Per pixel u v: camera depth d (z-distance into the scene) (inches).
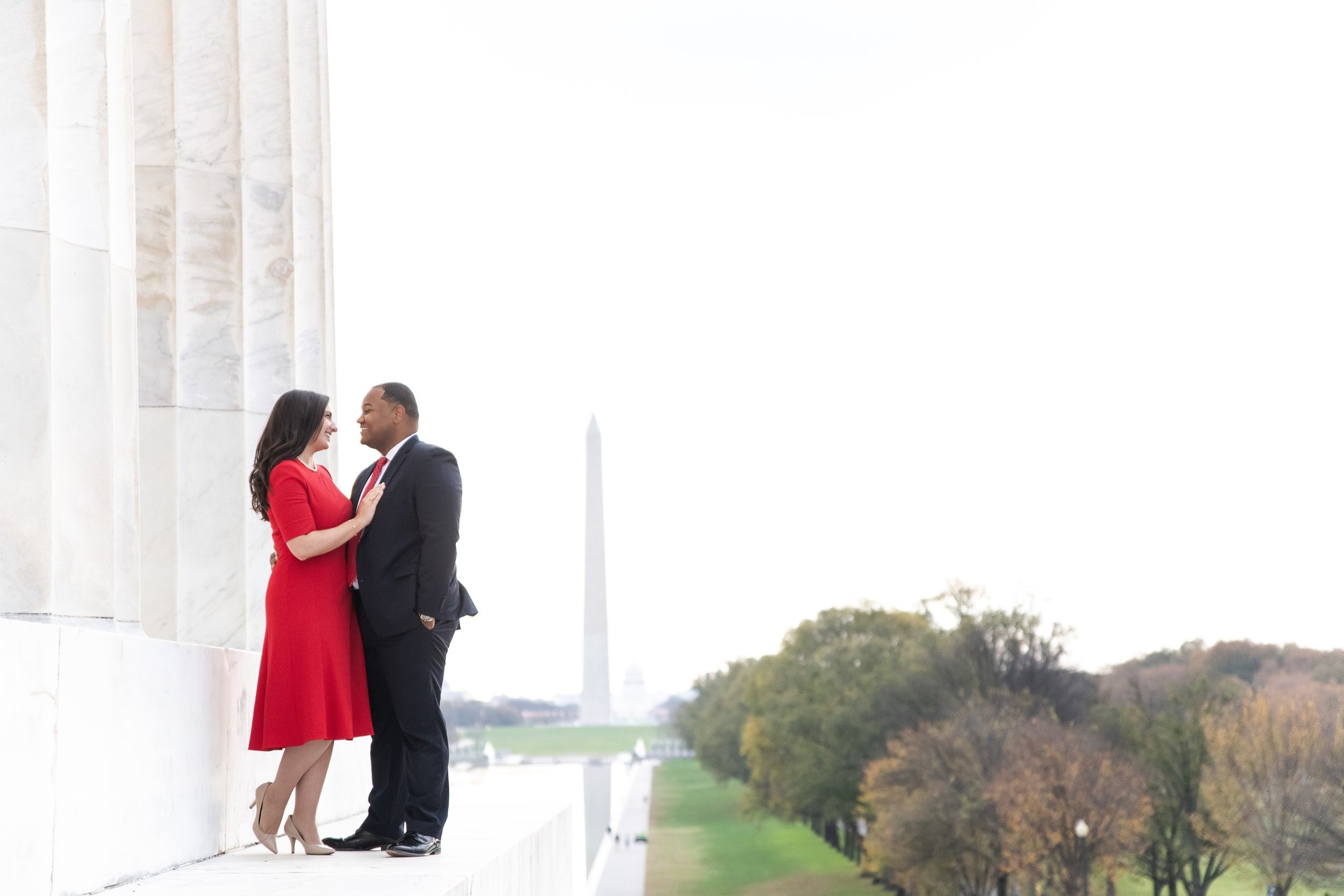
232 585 459.2
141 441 453.7
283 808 349.7
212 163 477.4
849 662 3698.3
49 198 311.1
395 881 288.7
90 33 329.1
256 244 491.5
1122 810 2389.3
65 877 270.1
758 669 4402.1
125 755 301.0
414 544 349.1
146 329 458.3
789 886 3193.9
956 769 2578.7
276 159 500.7
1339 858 2276.1
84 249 324.2
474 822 462.9
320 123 540.4
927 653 3309.5
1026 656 3137.3
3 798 247.8
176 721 332.5
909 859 2539.4
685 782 6870.1
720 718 5388.8
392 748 374.0
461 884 289.9
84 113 327.3
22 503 299.1
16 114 308.2
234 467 466.0
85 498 318.3
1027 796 2380.7
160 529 452.8
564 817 549.6
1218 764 2464.3
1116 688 3152.1
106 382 325.4
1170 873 2630.4
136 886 289.9
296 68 533.3
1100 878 2596.0
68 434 316.2
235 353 472.7
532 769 1210.6
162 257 463.2
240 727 382.0
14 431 300.5
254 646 462.6
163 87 470.0
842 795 3405.5
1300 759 2337.6
